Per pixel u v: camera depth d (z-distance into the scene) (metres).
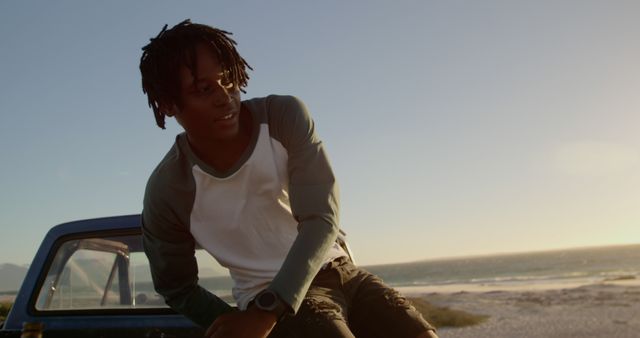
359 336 1.90
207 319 2.00
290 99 1.82
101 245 3.54
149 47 1.66
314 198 1.67
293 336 1.64
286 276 1.52
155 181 1.84
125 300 3.37
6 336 3.27
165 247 1.91
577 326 25.02
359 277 1.91
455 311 32.91
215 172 1.75
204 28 1.65
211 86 1.63
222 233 1.83
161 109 1.74
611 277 55.31
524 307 33.78
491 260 128.62
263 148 1.74
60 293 3.45
